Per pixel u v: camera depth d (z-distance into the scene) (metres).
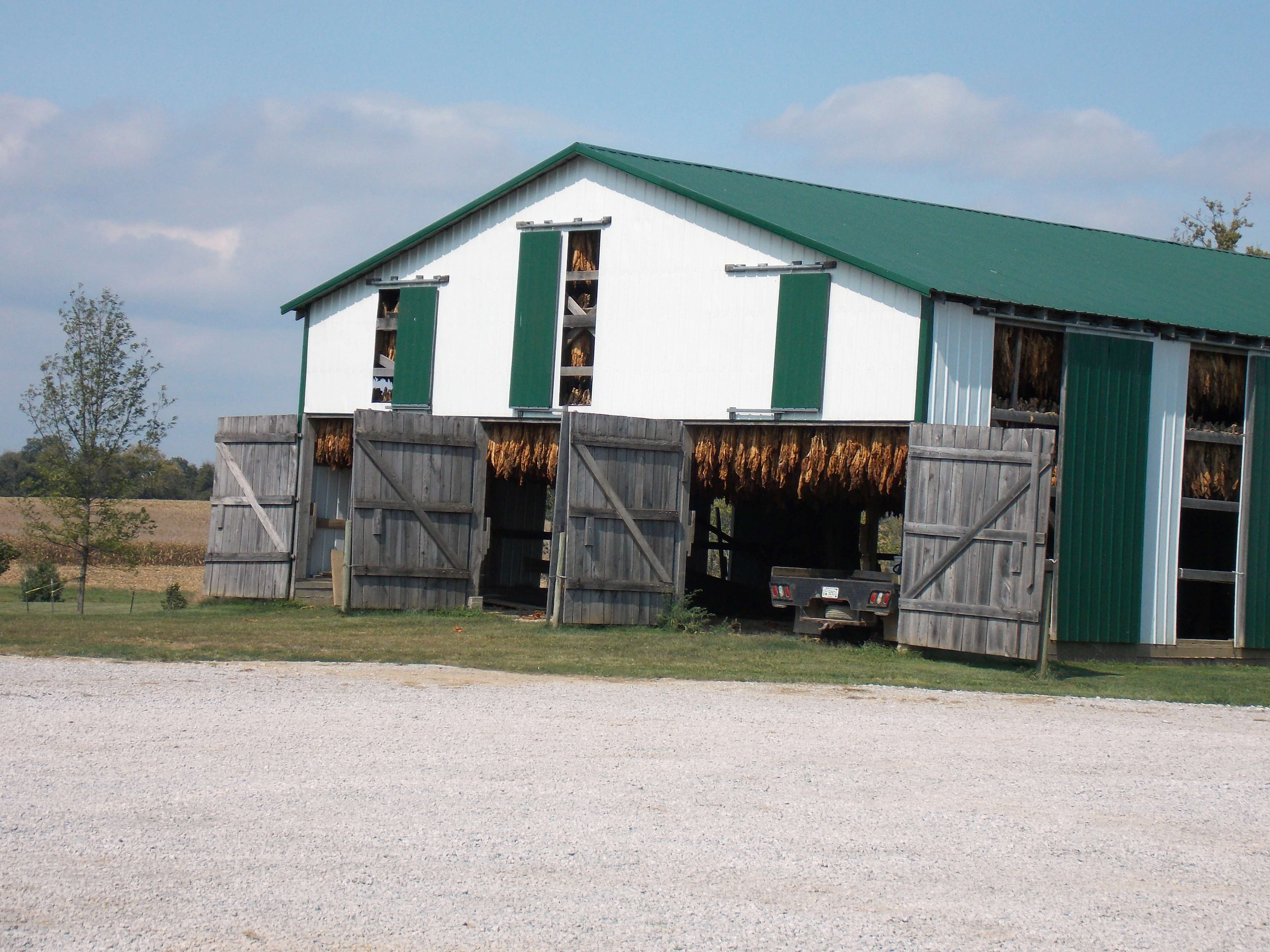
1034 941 5.76
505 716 10.27
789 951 5.50
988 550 15.09
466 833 6.94
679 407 18.02
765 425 17.27
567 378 19.19
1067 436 16.62
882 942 5.66
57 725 9.26
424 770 8.27
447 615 18.73
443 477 19.19
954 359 15.93
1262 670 17.52
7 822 6.86
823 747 9.55
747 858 6.73
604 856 6.65
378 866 6.37
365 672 12.56
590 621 17.78
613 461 17.91
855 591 16.64
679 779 8.30
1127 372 17.16
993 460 15.10
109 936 5.39
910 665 14.82
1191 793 8.66
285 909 5.77
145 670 12.07
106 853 6.43
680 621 17.97
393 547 18.73
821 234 17.27
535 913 5.82
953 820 7.64
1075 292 17.59
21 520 66.44
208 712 9.95
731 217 17.62
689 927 5.73
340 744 8.95
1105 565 16.91
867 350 16.28
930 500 15.56
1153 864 6.98
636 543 18.08
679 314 18.06
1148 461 17.34
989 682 13.75
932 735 10.29
